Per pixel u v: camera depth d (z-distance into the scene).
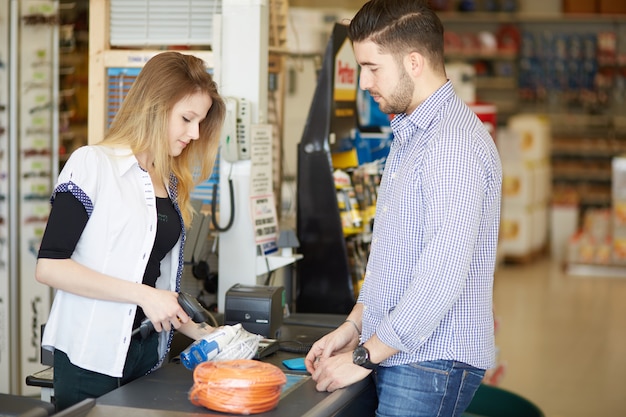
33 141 5.07
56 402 2.68
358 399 2.70
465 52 12.97
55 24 5.02
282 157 4.60
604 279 10.57
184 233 2.80
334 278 3.86
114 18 3.89
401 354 2.56
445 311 2.43
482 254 2.57
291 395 2.50
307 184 3.87
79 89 6.53
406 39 2.54
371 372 2.76
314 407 2.39
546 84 13.07
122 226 2.56
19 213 5.05
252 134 3.60
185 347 3.21
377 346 2.48
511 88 13.21
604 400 5.99
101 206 2.54
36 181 5.09
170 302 2.53
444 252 2.39
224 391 2.30
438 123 2.53
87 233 2.55
